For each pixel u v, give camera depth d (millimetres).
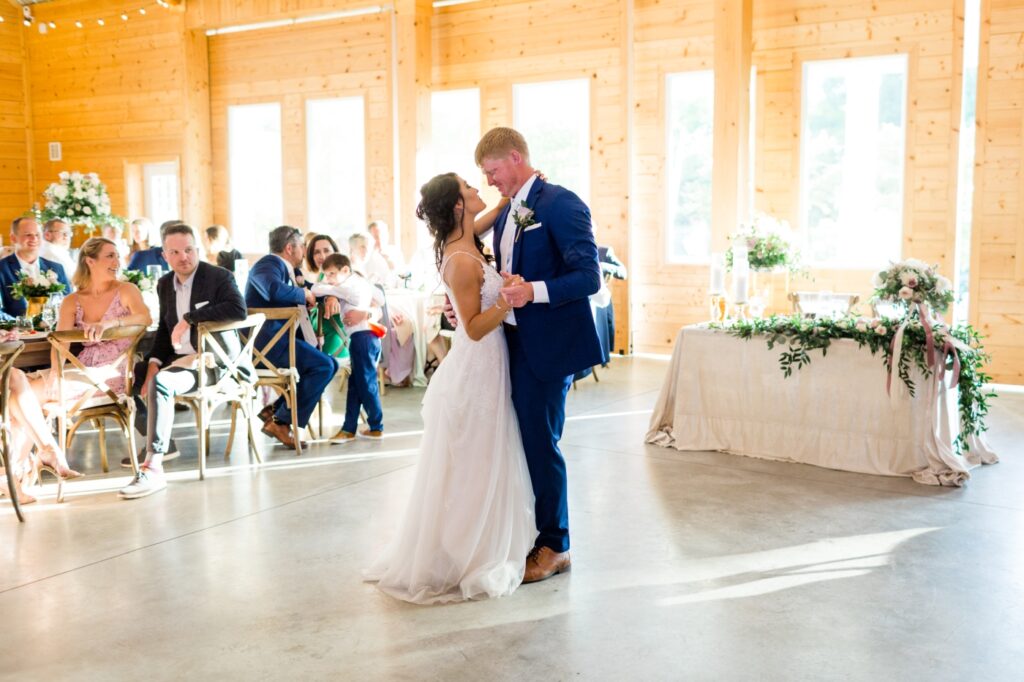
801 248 8812
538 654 2883
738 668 2773
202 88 12195
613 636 3006
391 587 3420
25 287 5496
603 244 9938
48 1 13070
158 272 7090
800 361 5195
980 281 7812
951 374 4914
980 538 3941
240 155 12297
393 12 10844
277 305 5762
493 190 10578
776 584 3438
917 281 4934
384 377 7996
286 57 11695
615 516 4301
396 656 2883
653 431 5820
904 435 4918
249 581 3531
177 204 12758
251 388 5379
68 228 7184
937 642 2936
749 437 5445
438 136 10922
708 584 3443
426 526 3355
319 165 11727
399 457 5488
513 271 3459
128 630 3102
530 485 3520
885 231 8523
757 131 8945
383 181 11195
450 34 10617
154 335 5555
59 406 4777
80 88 13117
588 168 9984
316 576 3578
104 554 3844
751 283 8953
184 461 5453
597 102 9820
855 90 8531
